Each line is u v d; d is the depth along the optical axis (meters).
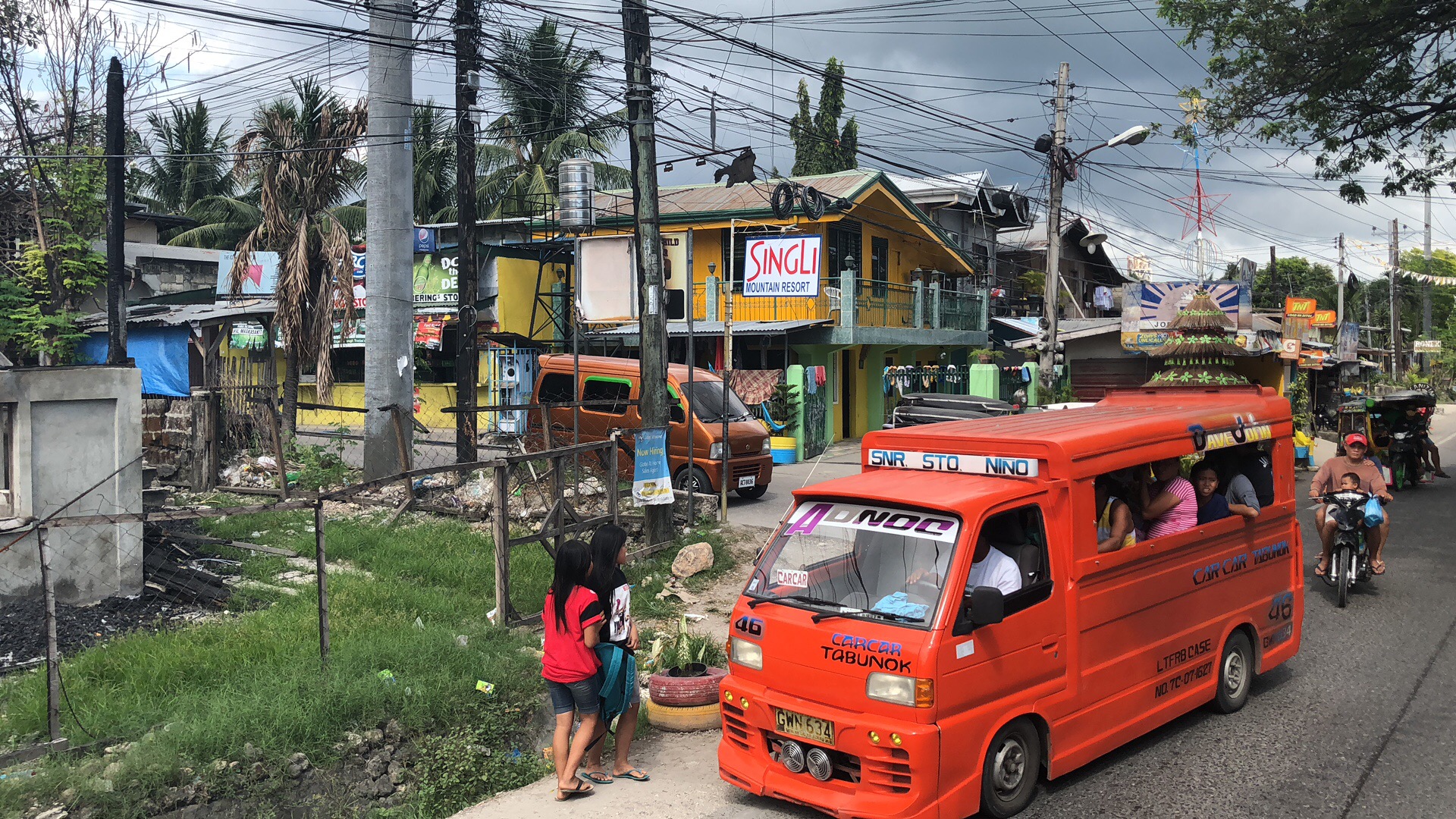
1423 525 14.22
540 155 31.66
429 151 31.94
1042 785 5.70
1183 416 6.82
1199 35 14.67
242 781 5.15
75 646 7.18
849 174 24.84
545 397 16.34
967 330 30.28
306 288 18.89
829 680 5.08
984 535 5.23
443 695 6.17
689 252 13.18
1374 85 14.66
